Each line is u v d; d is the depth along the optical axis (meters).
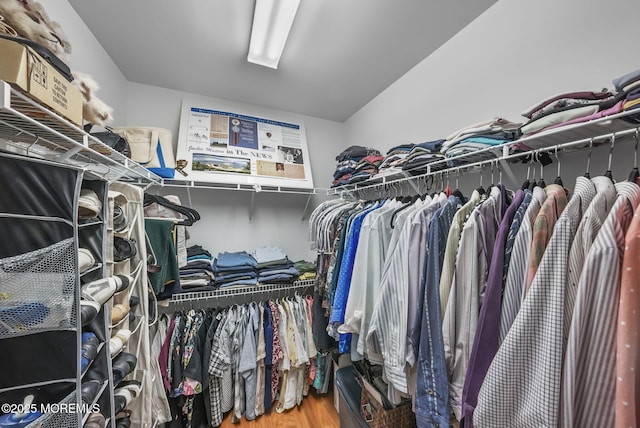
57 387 0.48
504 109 1.08
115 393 0.78
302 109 2.19
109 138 0.97
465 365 0.74
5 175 0.43
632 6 0.74
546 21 0.94
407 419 1.14
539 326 0.56
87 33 1.25
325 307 1.54
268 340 1.61
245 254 1.96
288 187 1.98
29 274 0.44
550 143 0.80
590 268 0.51
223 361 1.49
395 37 1.32
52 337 0.47
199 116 1.89
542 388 0.54
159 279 1.13
